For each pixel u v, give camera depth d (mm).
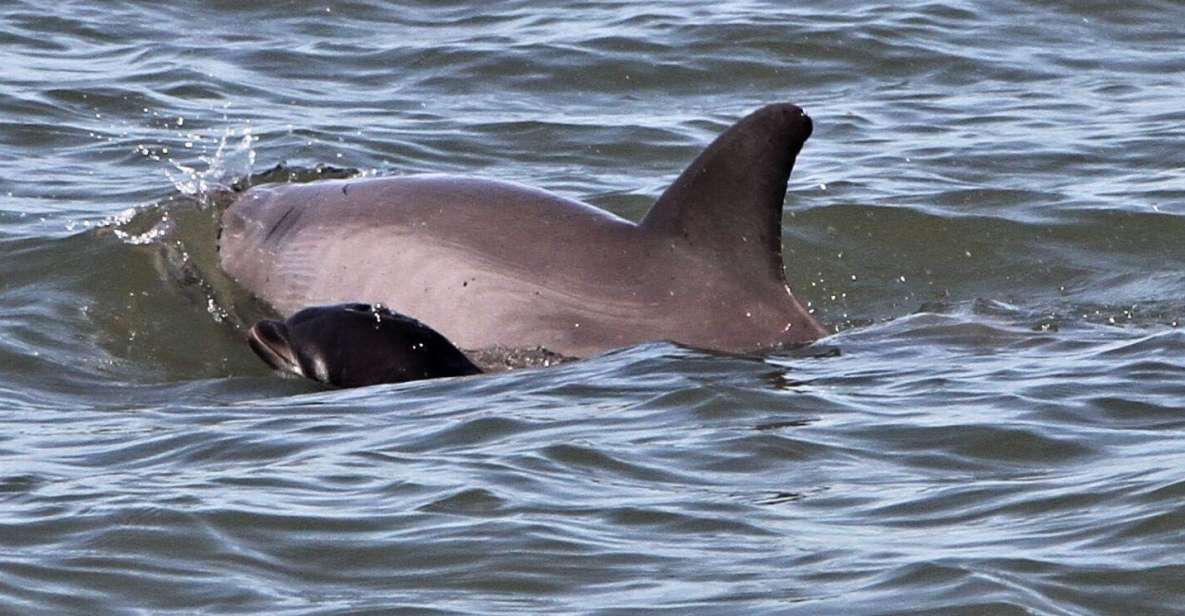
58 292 53469
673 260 49906
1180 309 53688
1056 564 33812
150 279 54000
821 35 81312
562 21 83938
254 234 54188
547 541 35312
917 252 59219
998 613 31938
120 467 40375
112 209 60688
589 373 46156
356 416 43781
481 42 80750
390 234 52031
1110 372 45500
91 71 76562
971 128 71812
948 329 50344
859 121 72750
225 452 41219
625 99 75562
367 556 34938
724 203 49500
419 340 48094
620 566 34344
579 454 40000
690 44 80250
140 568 34406
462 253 51094
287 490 38188
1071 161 67500
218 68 77688
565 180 65750
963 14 85062
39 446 42188
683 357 47062
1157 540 34625
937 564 33781
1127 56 81500
